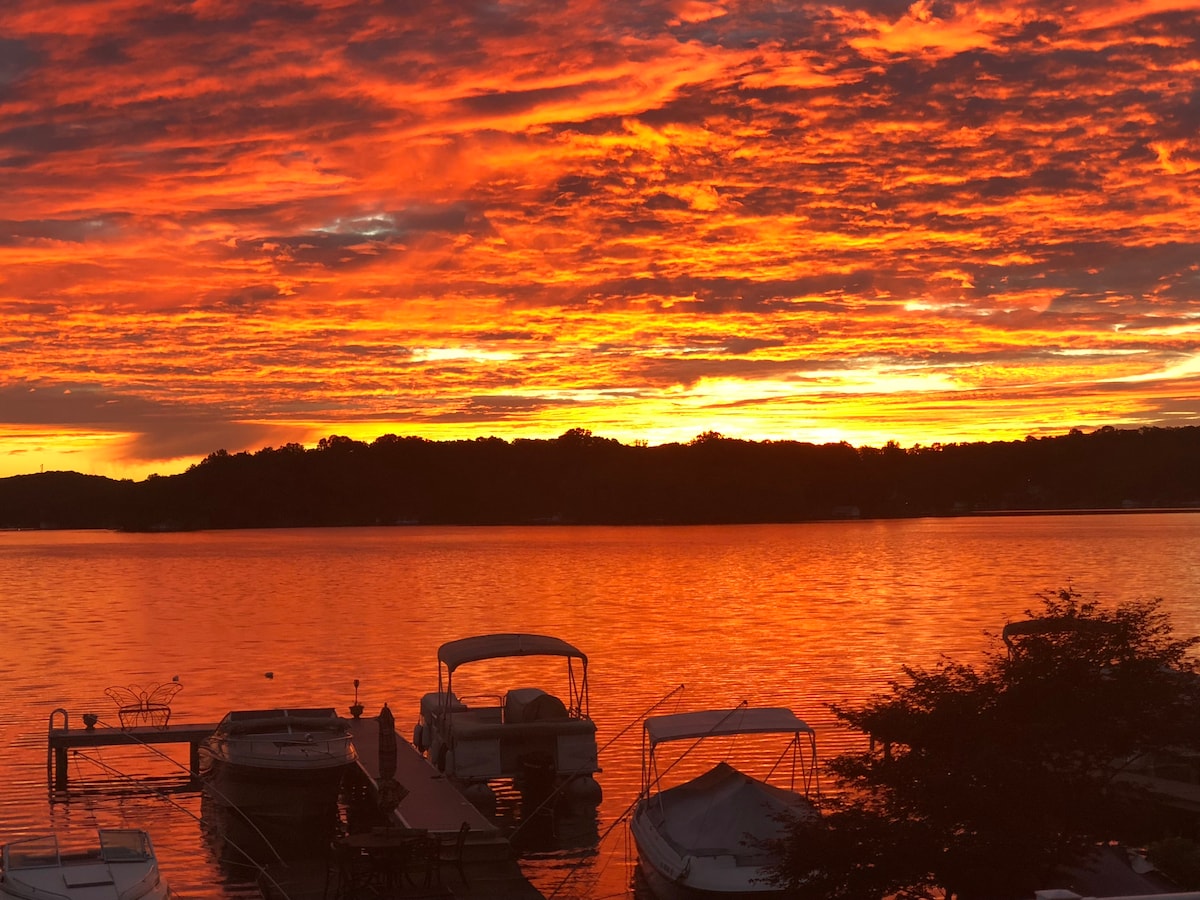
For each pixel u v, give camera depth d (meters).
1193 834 25.33
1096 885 19.48
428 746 38.06
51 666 59.66
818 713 43.66
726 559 165.00
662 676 53.66
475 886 24.98
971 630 72.06
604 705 46.22
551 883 27.09
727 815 24.95
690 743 38.72
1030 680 20.89
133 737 36.19
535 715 34.81
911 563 149.50
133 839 23.91
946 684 21.80
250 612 90.31
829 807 21.91
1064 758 20.09
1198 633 68.06
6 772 36.78
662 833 25.34
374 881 25.28
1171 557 154.25
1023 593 101.25
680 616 83.50
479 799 33.28
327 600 101.56
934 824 19.17
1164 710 20.70
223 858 28.72
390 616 86.00
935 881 19.45
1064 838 19.02
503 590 111.25
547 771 32.81
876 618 80.69
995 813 18.83
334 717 36.00
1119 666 21.05
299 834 30.62
